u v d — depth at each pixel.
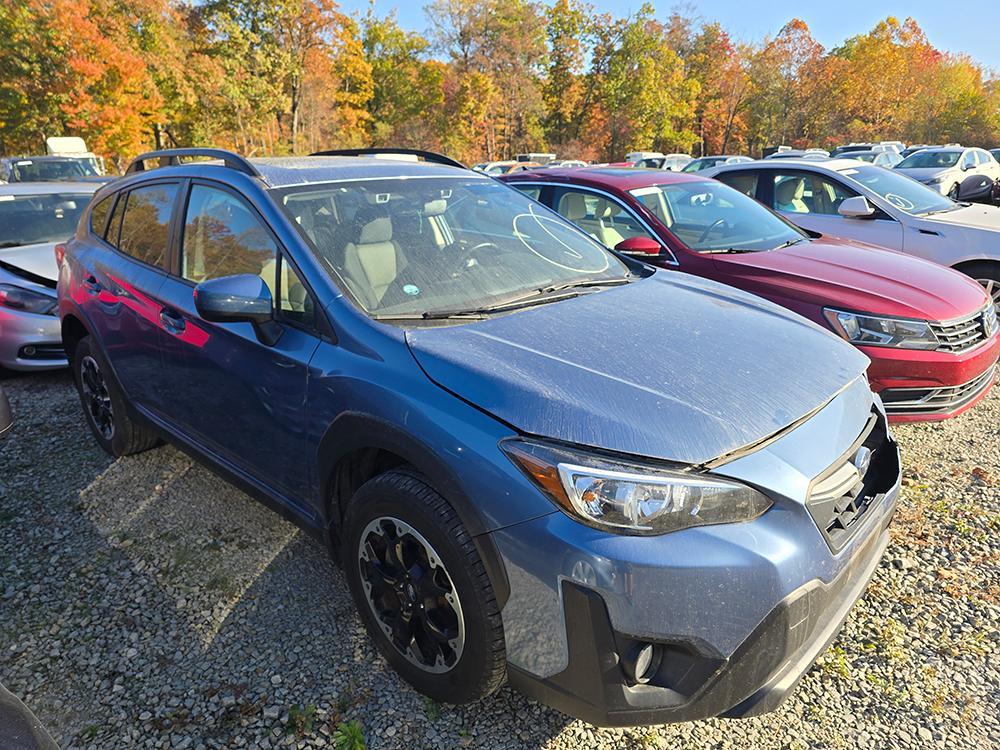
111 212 3.70
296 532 3.13
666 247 4.62
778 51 66.50
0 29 25.98
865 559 2.11
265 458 2.62
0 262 5.36
